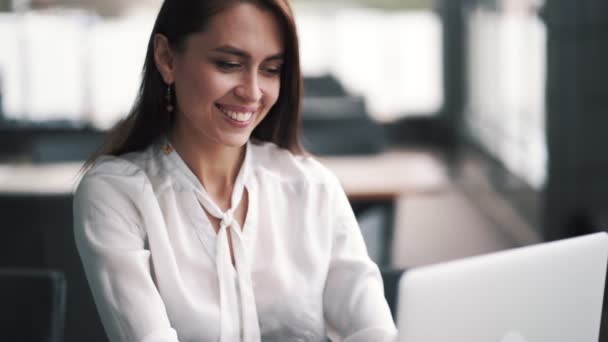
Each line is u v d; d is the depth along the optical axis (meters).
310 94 7.43
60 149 4.85
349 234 2.09
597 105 5.24
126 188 1.93
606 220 5.04
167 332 1.80
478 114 7.88
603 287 1.61
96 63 8.82
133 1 8.75
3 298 2.22
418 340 1.39
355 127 5.08
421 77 9.37
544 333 1.54
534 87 5.84
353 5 9.34
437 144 9.37
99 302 1.87
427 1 9.25
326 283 2.06
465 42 8.76
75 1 8.71
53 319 2.22
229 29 1.84
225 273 1.95
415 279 1.37
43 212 2.97
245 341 1.94
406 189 4.11
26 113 8.78
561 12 5.22
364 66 9.45
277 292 1.99
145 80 2.01
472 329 1.44
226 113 1.90
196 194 1.97
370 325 1.96
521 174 6.14
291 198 2.06
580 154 5.30
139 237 1.93
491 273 1.44
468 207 6.99
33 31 8.72
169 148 2.00
